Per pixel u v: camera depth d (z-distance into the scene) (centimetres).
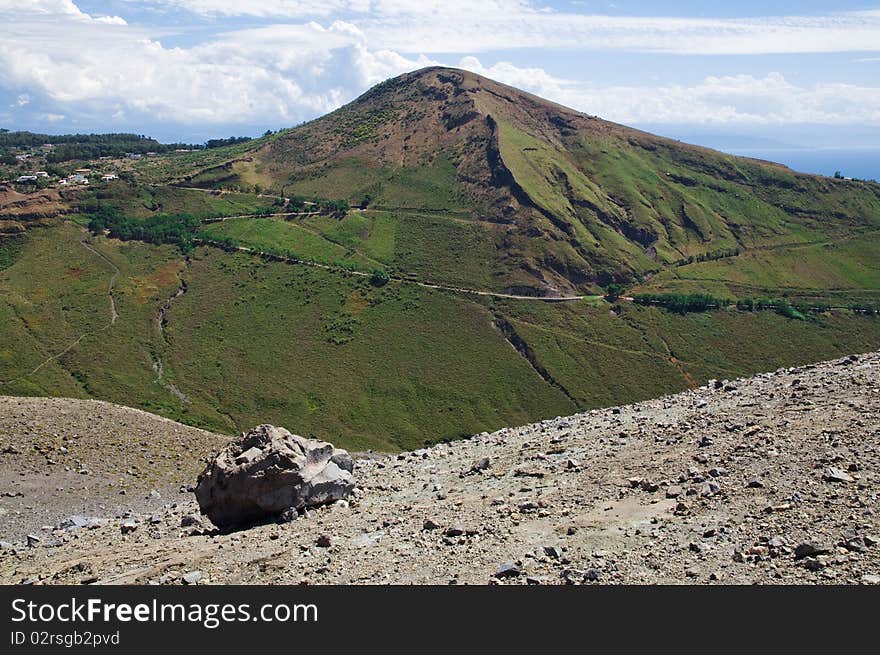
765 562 975
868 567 924
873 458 1210
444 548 1168
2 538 1898
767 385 1886
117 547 1547
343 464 1648
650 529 1114
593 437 1714
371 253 14875
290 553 1234
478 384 11188
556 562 1053
